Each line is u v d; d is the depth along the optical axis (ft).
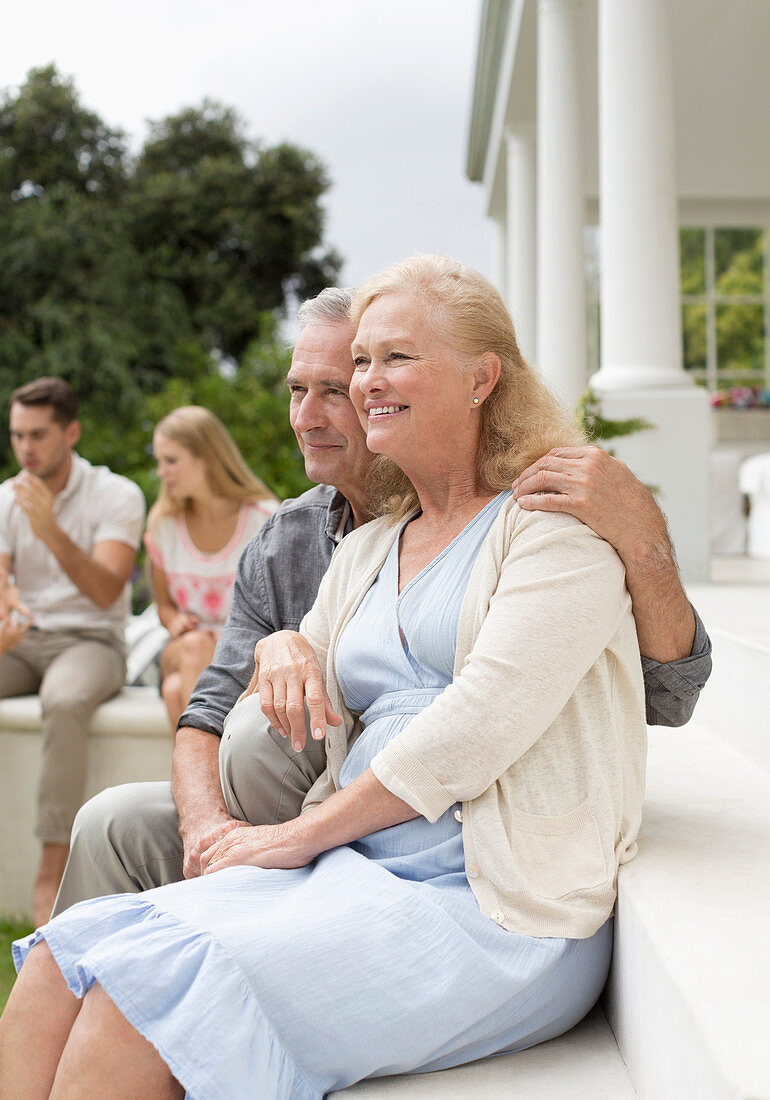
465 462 5.68
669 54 15.74
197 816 6.08
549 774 5.00
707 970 3.67
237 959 4.26
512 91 27.12
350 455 6.69
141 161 85.05
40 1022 4.60
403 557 5.84
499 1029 4.63
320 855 5.33
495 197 37.14
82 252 66.44
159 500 13.39
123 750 12.35
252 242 80.89
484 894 4.78
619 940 4.79
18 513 13.26
